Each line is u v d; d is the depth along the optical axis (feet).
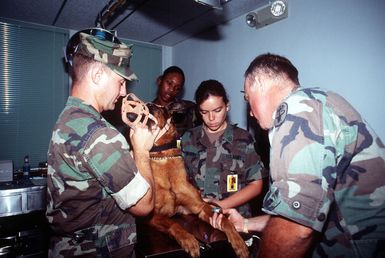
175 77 10.48
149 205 3.65
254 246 4.79
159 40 14.33
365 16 6.84
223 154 6.79
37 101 12.62
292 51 8.67
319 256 3.08
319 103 2.89
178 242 4.17
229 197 6.21
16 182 10.64
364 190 2.89
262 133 9.23
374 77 6.70
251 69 3.51
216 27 11.96
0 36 11.71
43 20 11.90
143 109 4.20
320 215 2.50
